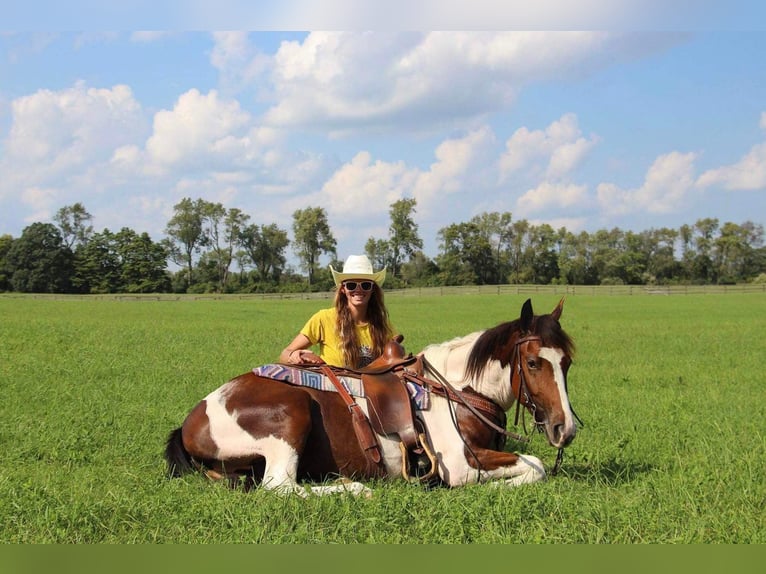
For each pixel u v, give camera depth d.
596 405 12.09
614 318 39.88
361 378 7.21
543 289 91.69
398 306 55.84
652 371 17.08
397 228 128.12
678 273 145.25
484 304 59.12
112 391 12.84
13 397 12.05
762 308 50.69
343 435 6.93
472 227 129.88
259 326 31.91
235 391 6.98
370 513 5.84
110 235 121.00
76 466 7.90
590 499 6.26
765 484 6.98
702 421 10.58
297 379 7.05
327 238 121.88
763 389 14.48
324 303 64.75
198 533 5.66
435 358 7.61
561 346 6.86
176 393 12.59
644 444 9.02
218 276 127.25
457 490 6.60
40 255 115.75
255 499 6.15
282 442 6.72
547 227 137.75
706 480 7.01
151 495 6.40
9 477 7.02
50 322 32.03
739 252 145.62
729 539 5.60
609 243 147.75
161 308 52.62
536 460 6.99
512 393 7.20
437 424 7.07
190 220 125.56
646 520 5.89
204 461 6.99
